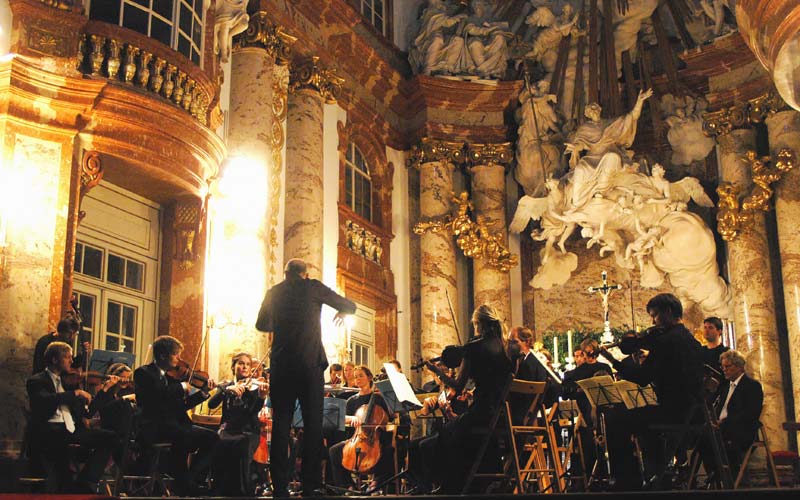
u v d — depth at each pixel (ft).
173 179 36.78
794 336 50.88
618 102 60.90
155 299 38.96
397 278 59.36
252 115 44.11
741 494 16.33
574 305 59.67
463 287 61.21
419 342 58.70
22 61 31.73
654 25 61.57
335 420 32.17
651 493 16.90
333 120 53.72
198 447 25.84
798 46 39.47
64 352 25.79
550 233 58.49
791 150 53.01
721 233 54.49
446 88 60.64
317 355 23.49
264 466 31.96
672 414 23.27
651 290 58.08
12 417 29.99
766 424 51.13
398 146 61.57
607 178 56.03
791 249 51.85
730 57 56.29
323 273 50.70
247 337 40.42
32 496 20.26
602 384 28.14
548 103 61.21
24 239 31.53
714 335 32.37
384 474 33.01
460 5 62.80
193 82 37.47
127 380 28.27
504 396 24.67
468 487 24.86
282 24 46.98
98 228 36.27
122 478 25.54
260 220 42.52
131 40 34.99
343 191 54.03
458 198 59.36
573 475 30.89
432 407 32.81
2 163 31.40
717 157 58.23
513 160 62.28
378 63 57.52
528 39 62.59
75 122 33.17
